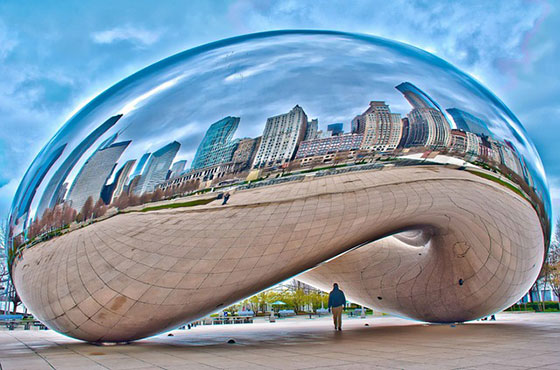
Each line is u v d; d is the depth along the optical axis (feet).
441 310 33.99
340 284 40.22
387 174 19.38
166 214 18.06
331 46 22.00
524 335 25.86
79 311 20.22
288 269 22.82
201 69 20.77
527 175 24.43
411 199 21.06
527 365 13.69
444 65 23.88
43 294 20.33
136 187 18.15
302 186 18.53
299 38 23.40
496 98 25.20
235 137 18.37
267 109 18.71
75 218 18.81
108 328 21.27
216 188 18.07
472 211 24.25
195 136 18.42
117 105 20.97
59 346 22.81
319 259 24.49
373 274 36.73
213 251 18.89
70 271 19.21
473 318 34.17
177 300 20.42
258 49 21.67
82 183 19.02
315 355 17.60
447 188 21.20
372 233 24.08
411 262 33.45
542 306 117.80
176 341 25.99
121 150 18.85
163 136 18.63
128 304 19.84
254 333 33.76
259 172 18.17
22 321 63.16
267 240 19.30
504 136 22.98
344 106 19.06
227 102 18.94
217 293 21.34
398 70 21.02
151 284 19.27
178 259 18.75
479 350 18.35
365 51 21.85
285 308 167.32
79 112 23.86
